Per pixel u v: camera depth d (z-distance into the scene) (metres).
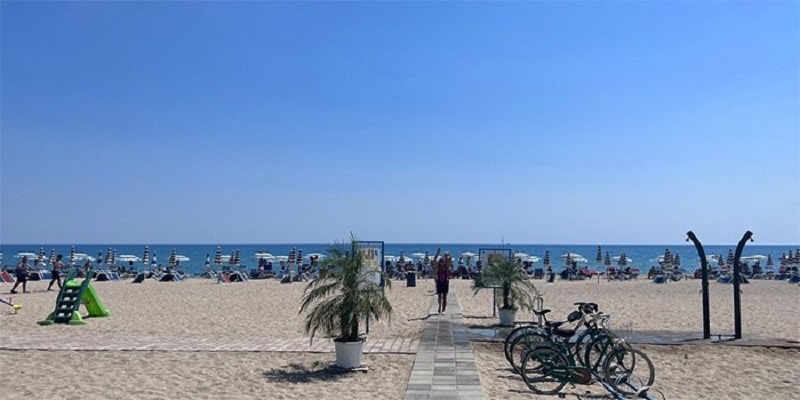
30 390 8.89
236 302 23.38
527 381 9.10
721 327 16.30
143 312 19.52
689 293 29.67
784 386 9.70
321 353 11.88
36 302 22.72
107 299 24.45
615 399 8.71
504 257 17.05
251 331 15.01
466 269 44.28
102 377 9.79
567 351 9.14
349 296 10.37
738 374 10.52
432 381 9.41
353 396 8.64
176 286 33.91
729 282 38.03
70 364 10.77
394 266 49.16
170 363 10.95
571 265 52.38
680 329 15.80
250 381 9.60
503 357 11.77
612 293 29.86
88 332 14.77
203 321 17.09
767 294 28.81
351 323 10.33
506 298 16.05
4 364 10.72
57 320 16.41
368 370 10.34
